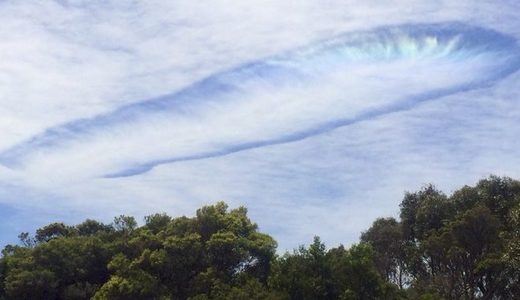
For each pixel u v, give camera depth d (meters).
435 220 51.34
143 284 45.19
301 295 39.22
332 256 41.06
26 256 54.34
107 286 45.59
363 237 57.06
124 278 46.28
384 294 39.12
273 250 48.12
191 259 47.09
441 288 47.41
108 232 60.72
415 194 55.72
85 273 52.22
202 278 44.75
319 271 40.38
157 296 45.28
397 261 54.88
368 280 38.91
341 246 42.34
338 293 38.97
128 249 52.97
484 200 50.16
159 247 50.44
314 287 39.06
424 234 50.88
